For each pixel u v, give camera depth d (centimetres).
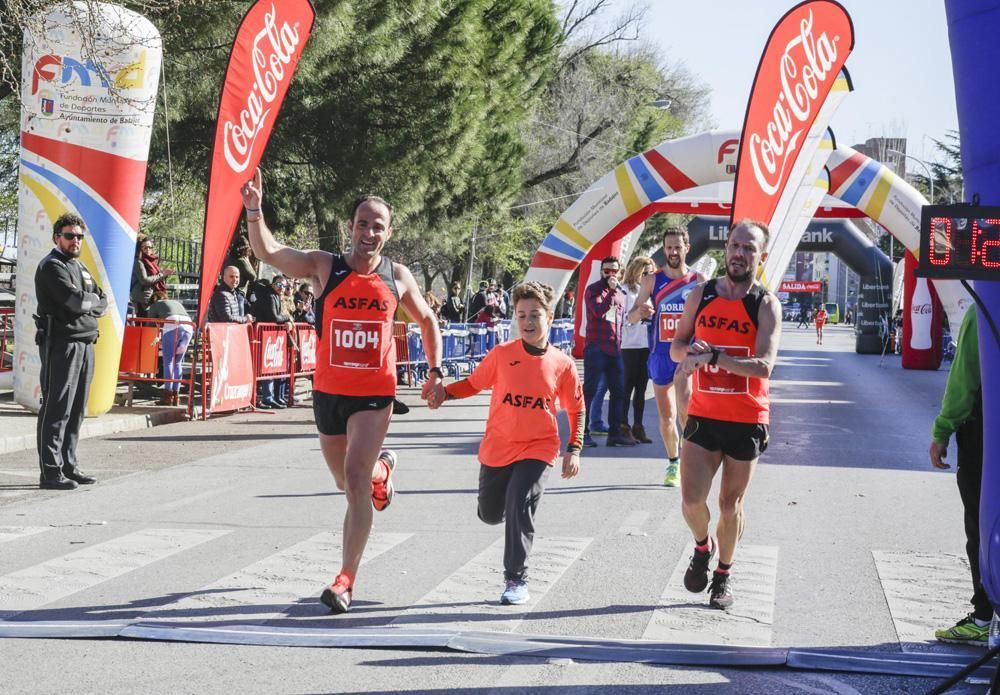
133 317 1492
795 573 654
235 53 905
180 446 1216
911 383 2441
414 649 504
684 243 932
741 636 529
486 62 2691
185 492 918
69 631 520
